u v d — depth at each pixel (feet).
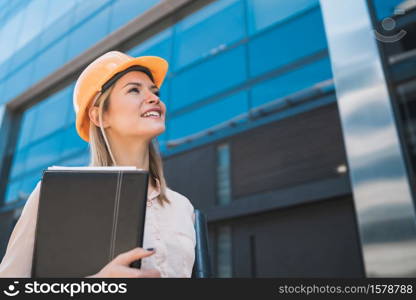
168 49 15.62
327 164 9.68
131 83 2.48
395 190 6.71
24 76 21.97
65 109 18.71
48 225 1.65
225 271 10.71
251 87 12.31
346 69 8.29
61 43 20.15
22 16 25.52
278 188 10.38
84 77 2.68
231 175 11.58
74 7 20.67
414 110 7.32
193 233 2.48
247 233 10.73
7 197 19.26
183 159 12.96
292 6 12.37
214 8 14.84
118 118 2.39
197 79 13.97
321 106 10.38
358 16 8.59
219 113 12.79
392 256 6.35
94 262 1.60
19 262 1.72
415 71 7.70
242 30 13.46
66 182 1.73
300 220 9.84
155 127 2.36
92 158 2.41
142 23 16.24
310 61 11.16
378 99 7.56
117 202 1.71
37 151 19.08
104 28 17.53
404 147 6.97
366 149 7.36
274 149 10.94
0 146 20.88
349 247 8.73
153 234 2.13
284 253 9.79
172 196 2.61
